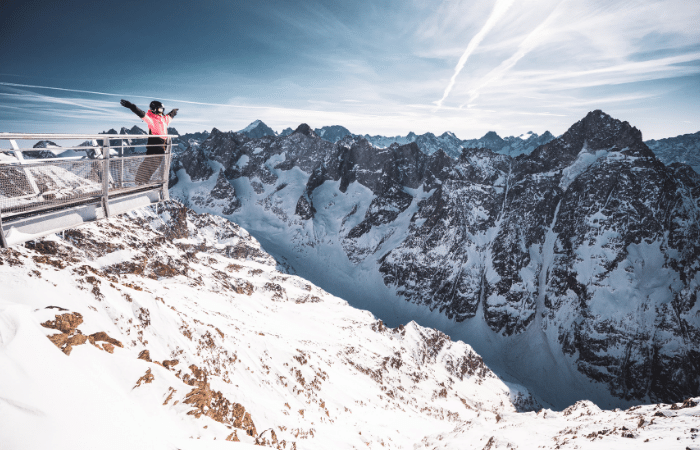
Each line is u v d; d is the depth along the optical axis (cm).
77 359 1506
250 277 18150
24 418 921
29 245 9638
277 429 3728
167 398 1925
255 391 5241
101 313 4528
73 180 907
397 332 14925
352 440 4650
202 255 18888
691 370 16888
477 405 12900
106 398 1280
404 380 11150
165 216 19650
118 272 11256
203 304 10856
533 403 15362
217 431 1878
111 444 1036
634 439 2019
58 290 4328
